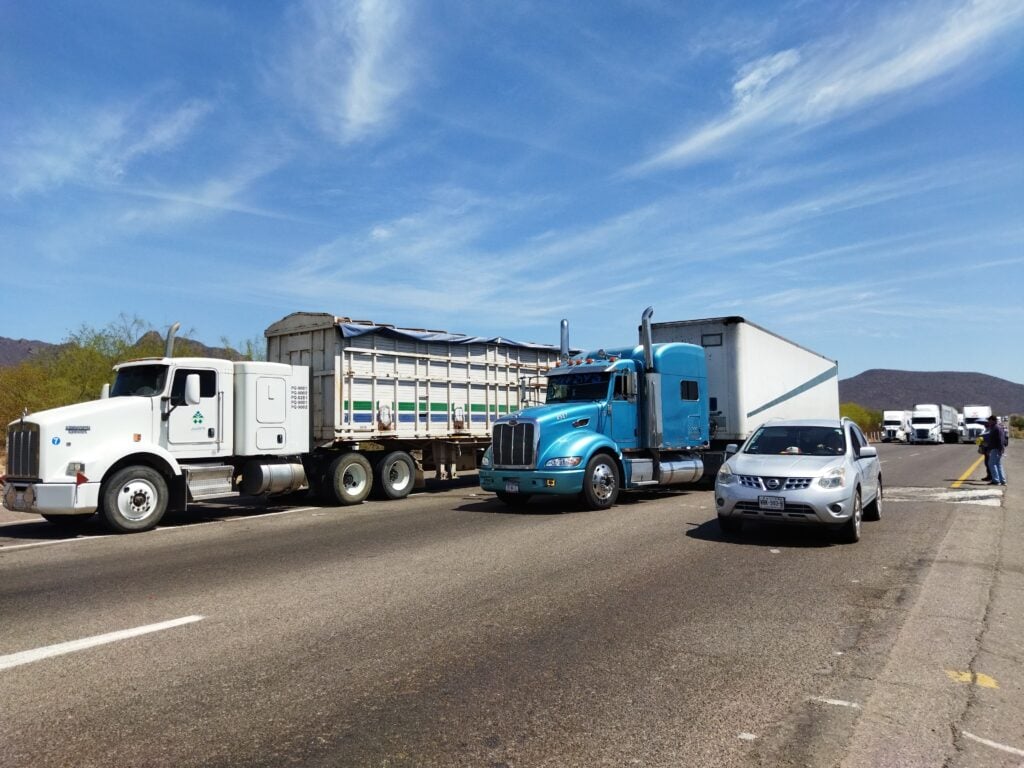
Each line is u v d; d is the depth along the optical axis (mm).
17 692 4355
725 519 9961
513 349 18891
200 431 12586
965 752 3621
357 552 9000
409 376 16203
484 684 4477
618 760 3510
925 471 23359
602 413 13773
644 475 14125
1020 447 48812
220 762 3469
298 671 4699
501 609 6203
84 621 5926
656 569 7836
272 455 13695
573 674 4652
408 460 15953
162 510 11523
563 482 12508
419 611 6145
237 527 11570
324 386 14938
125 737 3738
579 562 8219
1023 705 4207
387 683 4492
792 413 19625
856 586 7070
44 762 3467
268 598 6637
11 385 24469
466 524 11430
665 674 4652
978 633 5551
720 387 16688
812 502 9141
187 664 4836
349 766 3436
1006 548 9141
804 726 3900
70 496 10688
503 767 3438
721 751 3607
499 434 13172
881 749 3643
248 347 29281
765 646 5223
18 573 8031
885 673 4695
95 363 26328
